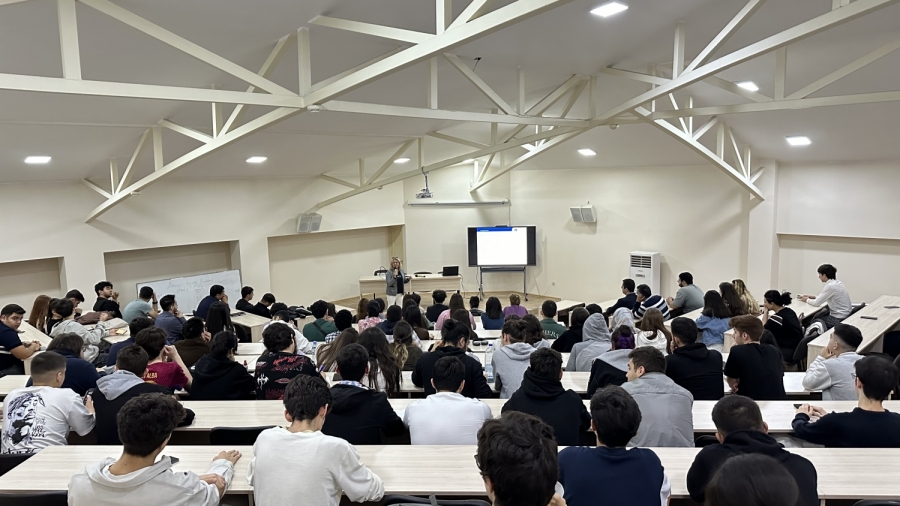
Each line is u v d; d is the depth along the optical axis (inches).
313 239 446.3
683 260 408.8
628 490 73.9
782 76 212.1
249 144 297.3
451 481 89.2
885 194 316.8
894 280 324.5
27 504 84.8
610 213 438.6
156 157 242.8
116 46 156.5
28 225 290.0
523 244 466.0
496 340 207.3
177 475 78.1
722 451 77.8
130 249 331.0
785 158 346.9
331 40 182.1
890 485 86.5
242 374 143.6
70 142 238.4
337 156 372.8
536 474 49.6
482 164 481.1
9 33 138.8
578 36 210.5
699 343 137.7
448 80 249.4
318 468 78.9
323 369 155.6
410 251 489.4
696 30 208.2
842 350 137.9
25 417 110.3
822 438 103.9
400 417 120.5
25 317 303.7
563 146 415.5
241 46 171.6
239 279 384.5
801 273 362.0
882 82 217.2
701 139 350.0
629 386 109.8
